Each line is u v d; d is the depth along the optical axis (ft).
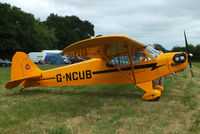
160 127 11.12
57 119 12.84
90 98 19.13
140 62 18.63
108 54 19.02
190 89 21.44
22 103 17.17
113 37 14.05
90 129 10.91
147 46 18.95
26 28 150.20
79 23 271.69
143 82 18.52
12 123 12.14
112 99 18.53
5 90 23.40
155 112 13.97
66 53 17.56
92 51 17.67
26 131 10.84
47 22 233.14
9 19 134.31
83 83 21.02
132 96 19.88
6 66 81.10
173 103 16.44
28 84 23.09
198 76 35.22
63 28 236.22
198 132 10.33
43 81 22.65
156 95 17.13
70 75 21.48
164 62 18.15
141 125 11.51
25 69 22.59
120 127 11.21
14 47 127.95
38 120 12.66
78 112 14.42
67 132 10.44
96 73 20.35
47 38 171.53
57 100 18.40
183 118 12.56
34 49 154.71
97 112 14.37
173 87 23.95
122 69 19.22
